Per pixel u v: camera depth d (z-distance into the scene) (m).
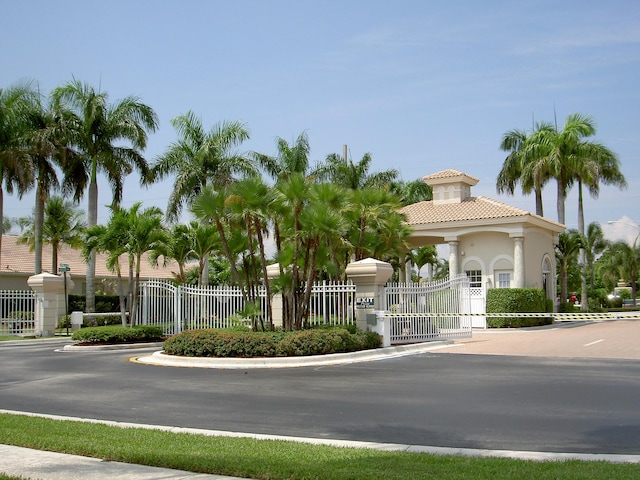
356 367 16.62
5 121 33.12
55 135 33.84
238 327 21.19
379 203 23.92
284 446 7.96
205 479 6.68
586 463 6.98
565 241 42.94
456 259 34.78
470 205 36.22
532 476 6.37
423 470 6.68
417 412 10.36
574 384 13.07
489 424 9.39
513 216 33.03
